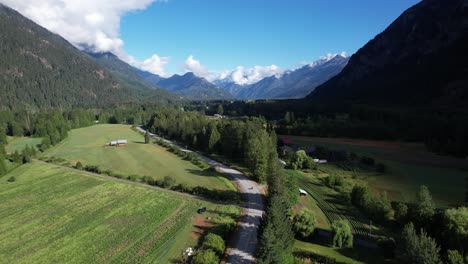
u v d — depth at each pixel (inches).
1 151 5032.0
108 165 4569.4
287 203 2439.7
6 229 2583.7
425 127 5816.9
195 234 2402.8
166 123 7377.0
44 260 2126.0
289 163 4276.6
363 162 4377.5
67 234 2470.5
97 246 2279.8
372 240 2262.6
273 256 1781.5
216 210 2827.3
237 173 4028.1
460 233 1835.6
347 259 2023.9
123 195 3277.6
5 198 3277.6
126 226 2573.8
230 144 4825.3
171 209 2881.4
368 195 2800.2
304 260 1996.8
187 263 1995.6
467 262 1657.2
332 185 3462.1
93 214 2824.8
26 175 4094.5
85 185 3629.4
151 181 3639.3
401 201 2957.7
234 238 2306.8
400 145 5462.6
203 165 4360.2
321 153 4707.2
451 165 4197.8
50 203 3110.2
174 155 5162.4
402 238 1900.8
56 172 4190.5
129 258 2103.8
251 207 2898.6
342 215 2701.8
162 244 2263.8
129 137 7209.6
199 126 6117.1
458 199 3014.3
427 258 1641.2
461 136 4894.2
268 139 4384.8
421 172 3922.2
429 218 2095.2
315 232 2321.6
